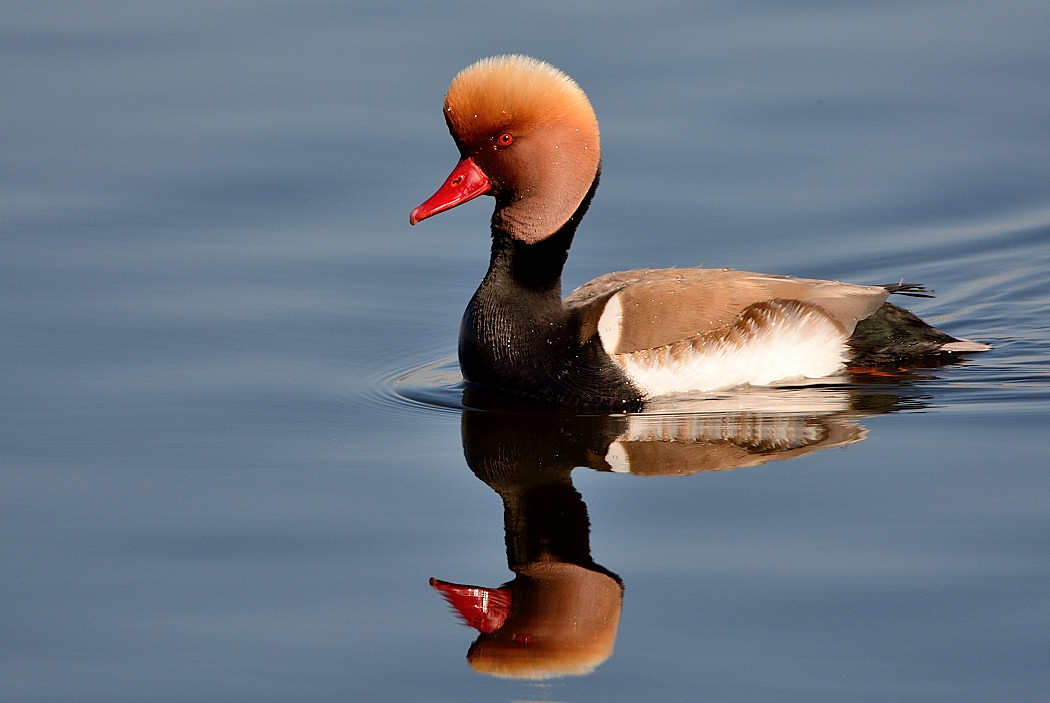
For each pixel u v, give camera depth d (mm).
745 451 10531
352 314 13570
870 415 11227
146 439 10727
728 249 14828
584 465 10336
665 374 11648
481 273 14539
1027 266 14586
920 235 15078
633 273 12680
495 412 11453
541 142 11359
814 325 12125
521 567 8766
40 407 11273
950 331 13484
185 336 12852
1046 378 12070
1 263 14094
